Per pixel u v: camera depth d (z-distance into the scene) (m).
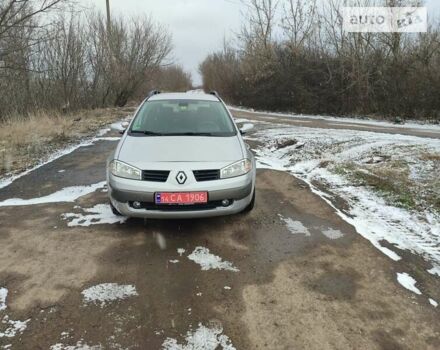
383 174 6.42
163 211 3.99
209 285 3.28
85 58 22.28
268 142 10.62
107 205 5.18
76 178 6.65
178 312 2.91
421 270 3.57
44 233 4.30
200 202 3.96
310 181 6.54
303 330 2.72
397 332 2.72
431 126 16.72
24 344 2.55
